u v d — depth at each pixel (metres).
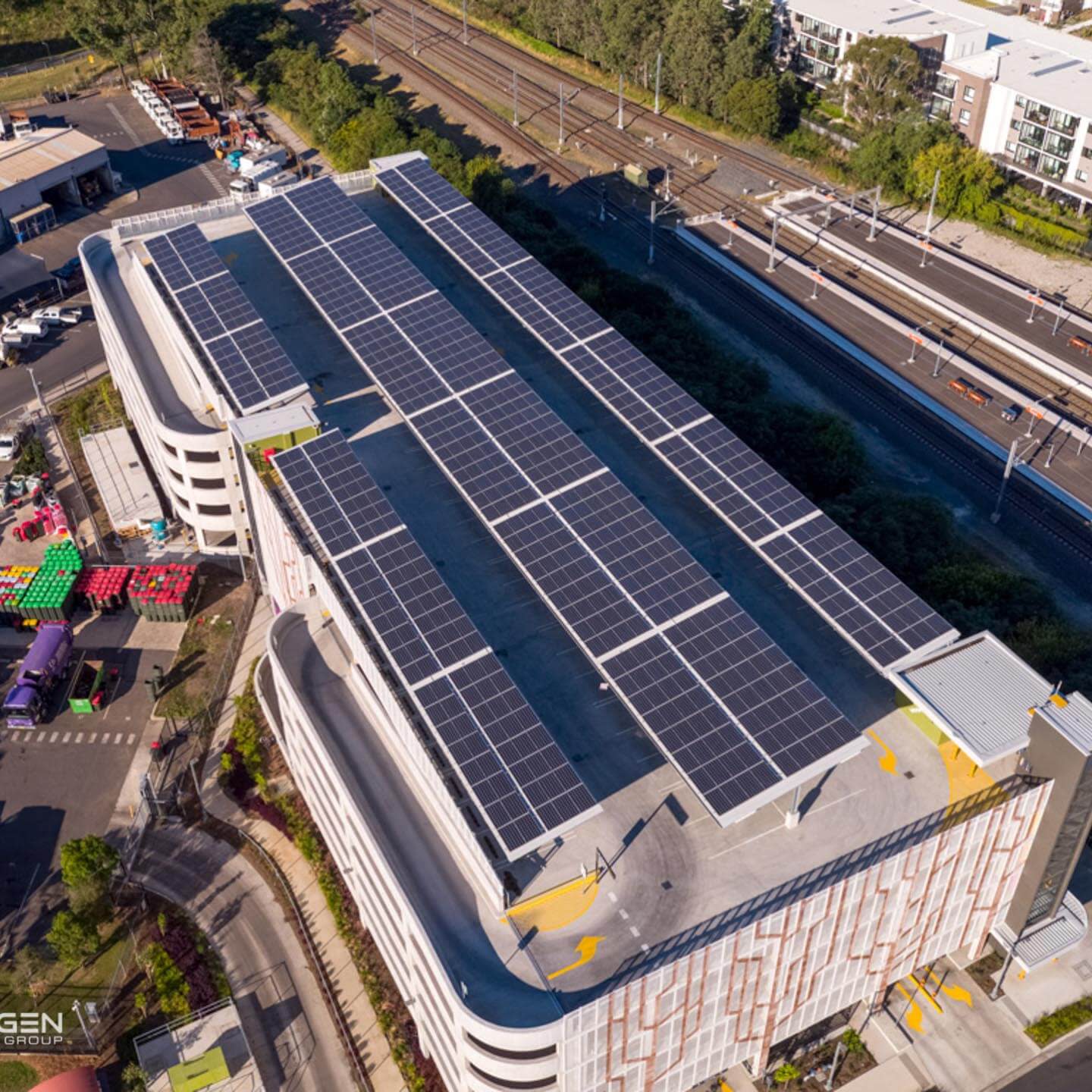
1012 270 162.25
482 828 70.12
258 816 96.19
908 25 193.25
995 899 78.81
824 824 72.12
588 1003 62.34
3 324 157.12
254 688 105.25
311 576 88.06
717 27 195.62
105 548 120.69
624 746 76.38
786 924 66.88
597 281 153.38
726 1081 78.06
